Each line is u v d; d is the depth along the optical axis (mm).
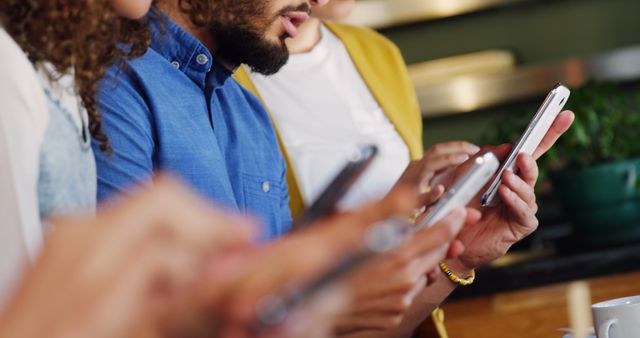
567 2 3680
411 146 1993
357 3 3596
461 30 3697
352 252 304
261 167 1498
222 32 1397
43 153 870
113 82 1226
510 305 2438
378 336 1298
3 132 786
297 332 290
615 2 3670
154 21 1327
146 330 288
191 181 1296
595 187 2686
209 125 1374
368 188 1871
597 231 2705
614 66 3461
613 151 2701
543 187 3275
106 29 962
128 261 289
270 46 1434
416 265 737
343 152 1906
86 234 289
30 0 880
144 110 1268
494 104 3535
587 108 2699
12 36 891
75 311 274
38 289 278
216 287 301
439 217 952
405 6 3578
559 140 2707
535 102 3615
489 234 1371
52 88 908
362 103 1989
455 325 2189
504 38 3697
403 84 2062
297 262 303
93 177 998
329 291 298
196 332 296
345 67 2023
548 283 2557
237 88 1542
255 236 358
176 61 1361
